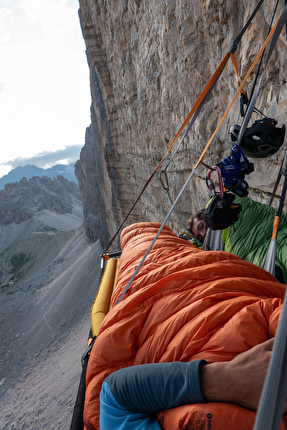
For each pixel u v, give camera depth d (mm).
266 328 1093
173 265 1663
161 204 12203
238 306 1192
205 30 5273
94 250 62812
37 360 36688
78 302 48781
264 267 1979
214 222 1934
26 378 32312
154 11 7613
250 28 3963
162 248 2162
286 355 411
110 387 1111
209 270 1506
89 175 69750
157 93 9094
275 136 1815
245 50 4129
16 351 44875
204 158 6637
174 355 1136
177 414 924
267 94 3812
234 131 1967
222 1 4480
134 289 1622
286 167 1902
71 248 91000
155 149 11062
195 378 915
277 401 384
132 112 13273
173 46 6742
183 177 8727
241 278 1425
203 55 5641
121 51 12695
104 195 33906
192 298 1350
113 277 3371
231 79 4832
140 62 10359
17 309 65062
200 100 1623
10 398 28797
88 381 1416
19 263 117312
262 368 857
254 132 1809
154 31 8062
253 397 837
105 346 1362
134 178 18078
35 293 71250
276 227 1849
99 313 2508
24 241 133375
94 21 16188
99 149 30500
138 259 2176
